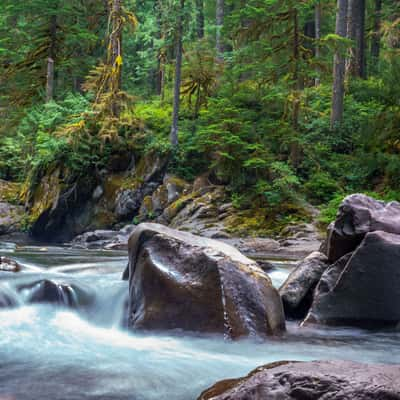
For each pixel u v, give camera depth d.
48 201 22.33
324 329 6.19
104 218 21.53
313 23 31.88
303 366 2.83
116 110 23.47
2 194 24.80
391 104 18.08
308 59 19.33
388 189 17.48
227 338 5.27
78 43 26.59
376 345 5.37
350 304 6.27
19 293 6.86
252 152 19.94
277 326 5.77
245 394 2.71
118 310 6.68
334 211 16.58
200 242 6.33
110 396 3.57
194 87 24.27
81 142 22.20
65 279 7.48
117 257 11.85
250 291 5.62
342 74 21.45
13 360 4.66
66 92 26.94
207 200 19.47
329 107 23.80
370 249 6.24
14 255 11.79
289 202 18.16
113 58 23.56
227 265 5.68
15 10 27.61
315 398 2.49
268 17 20.11
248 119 20.94
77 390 3.71
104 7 28.55
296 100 18.97
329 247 7.17
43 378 4.05
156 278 5.86
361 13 27.77
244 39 21.58
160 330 5.58
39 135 23.36
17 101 26.77
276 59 19.91
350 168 19.56
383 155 17.81
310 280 6.99
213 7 37.69
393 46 25.20
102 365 4.46
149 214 20.44
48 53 26.20
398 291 6.08
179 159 21.81
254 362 4.59
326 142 20.91
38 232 22.80
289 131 19.47
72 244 18.89
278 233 16.59
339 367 2.78
